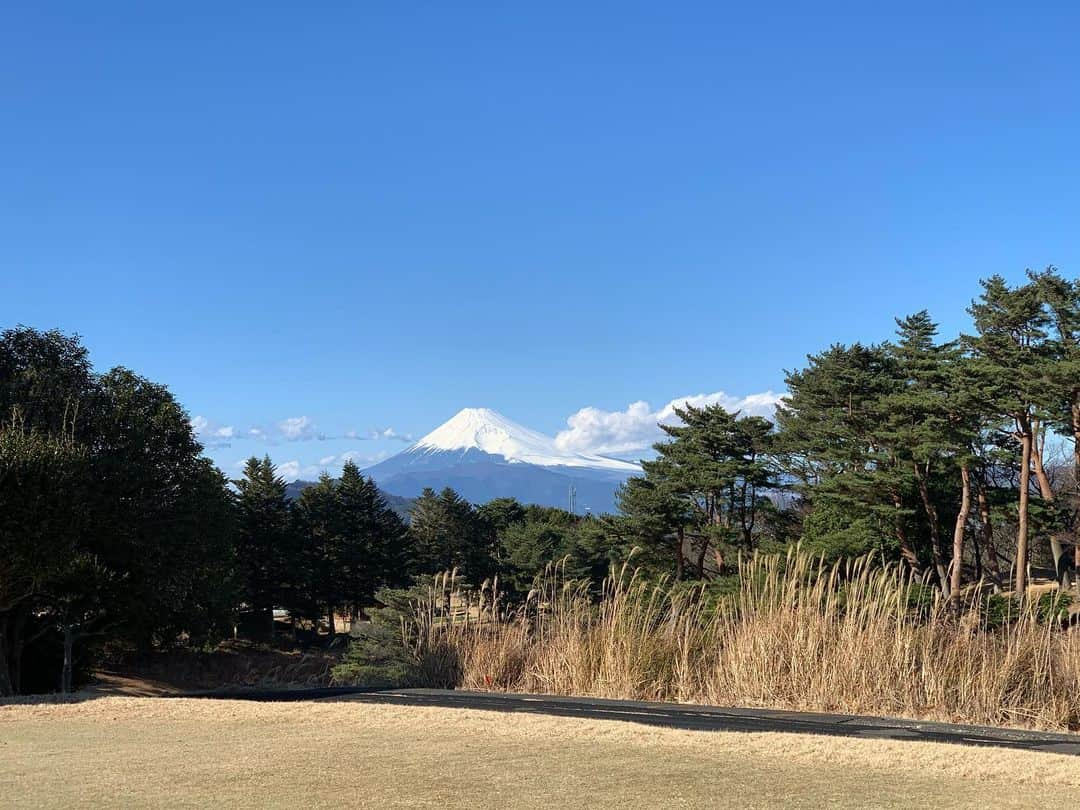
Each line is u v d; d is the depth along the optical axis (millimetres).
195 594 33562
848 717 9102
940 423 39594
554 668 11922
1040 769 5957
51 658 32656
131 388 29484
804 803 5027
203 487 30719
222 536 34438
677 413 50094
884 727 8406
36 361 27453
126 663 44000
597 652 11766
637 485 48750
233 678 43344
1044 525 41438
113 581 28250
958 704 9352
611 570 12664
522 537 58312
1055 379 35531
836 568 11281
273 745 7148
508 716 8438
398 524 64688
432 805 4977
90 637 32469
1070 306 37812
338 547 60281
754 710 9617
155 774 5953
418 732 7688
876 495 40969
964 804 5008
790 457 53375
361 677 20297
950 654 9781
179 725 8531
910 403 40594
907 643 9922
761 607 11219
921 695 9578
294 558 57250
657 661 11398
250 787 5492
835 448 46688
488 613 13742
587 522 56500
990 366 37500
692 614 12148
